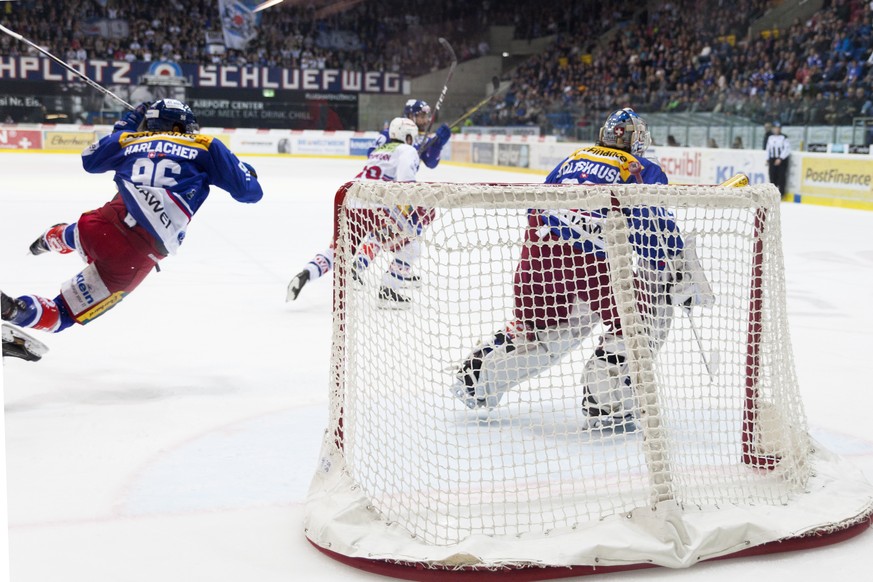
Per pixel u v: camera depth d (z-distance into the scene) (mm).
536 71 36062
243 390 5109
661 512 2959
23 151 29609
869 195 16750
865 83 22000
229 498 3510
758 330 3557
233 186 4750
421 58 38062
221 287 8516
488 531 2996
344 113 35188
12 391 5020
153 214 4535
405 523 3068
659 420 3027
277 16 36656
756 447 3521
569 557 2809
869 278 9523
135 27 34625
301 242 11805
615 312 3812
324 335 6602
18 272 8930
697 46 29562
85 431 4332
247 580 2828
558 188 3137
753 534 3002
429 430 3951
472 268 8133
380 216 3283
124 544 3088
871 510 3234
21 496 3510
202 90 33344
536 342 3918
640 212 3381
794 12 28156
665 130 24438
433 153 9062
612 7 35438
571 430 4008
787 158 18562
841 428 4465
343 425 3330
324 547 2992
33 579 2820
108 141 4758
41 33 33031
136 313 7234
